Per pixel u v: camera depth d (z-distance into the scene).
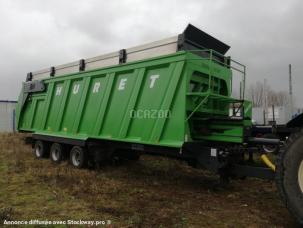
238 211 5.56
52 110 10.77
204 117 6.94
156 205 5.80
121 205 5.74
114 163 9.70
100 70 8.80
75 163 9.46
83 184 7.20
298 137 4.56
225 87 7.84
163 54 7.24
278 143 5.85
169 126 6.78
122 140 7.82
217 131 6.64
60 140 10.00
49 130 10.80
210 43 7.71
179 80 6.68
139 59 7.77
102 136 8.46
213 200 6.22
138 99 7.54
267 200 6.27
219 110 7.53
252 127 7.52
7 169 8.71
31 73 12.35
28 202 5.83
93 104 8.95
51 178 7.70
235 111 7.59
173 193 6.70
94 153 8.96
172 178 8.14
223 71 7.75
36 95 11.84
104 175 8.37
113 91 8.33
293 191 4.49
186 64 6.60
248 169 6.07
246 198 6.40
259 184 7.55
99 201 5.95
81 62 9.60
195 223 4.93
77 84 9.73
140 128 7.42
